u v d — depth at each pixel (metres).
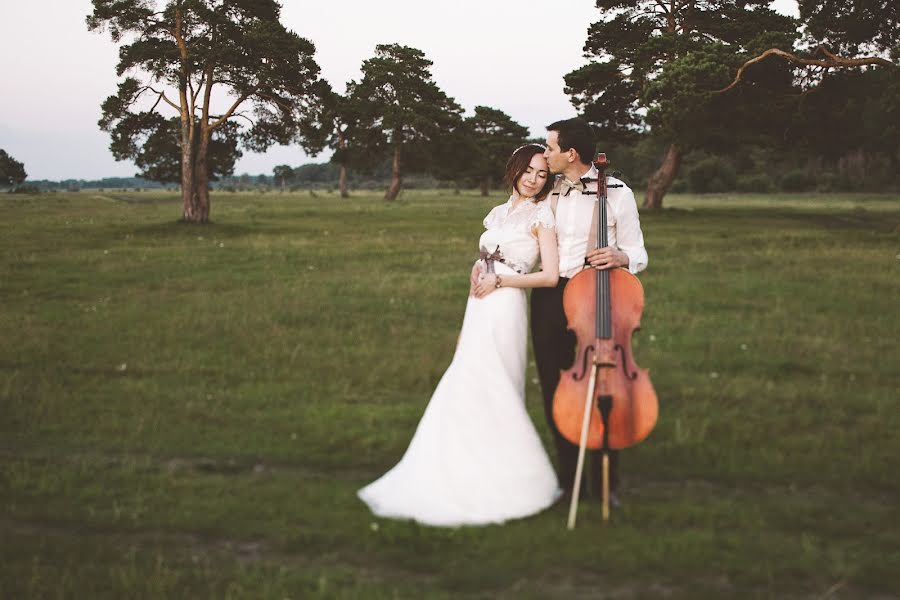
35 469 4.34
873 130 32.75
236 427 5.16
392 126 67.12
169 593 2.97
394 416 5.30
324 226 28.08
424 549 3.35
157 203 59.88
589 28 41.16
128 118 31.83
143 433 5.02
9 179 123.69
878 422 5.03
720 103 29.81
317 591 2.96
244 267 14.43
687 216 35.34
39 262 15.23
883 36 28.95
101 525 3.62
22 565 3.19
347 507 3.82
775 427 4.98
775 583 3.02
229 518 3.69
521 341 4.02
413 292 11.01
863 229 27.08
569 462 3.93
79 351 7.34
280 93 33.09
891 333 7.95
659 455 4.50
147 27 30.41
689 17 39.06
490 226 4.16
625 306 3.64
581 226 3.93
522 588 3.00
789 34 28.91
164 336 8.07
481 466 3.78
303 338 7.97
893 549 3.33
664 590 2.97
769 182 95.12
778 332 8.04
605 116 41.56
